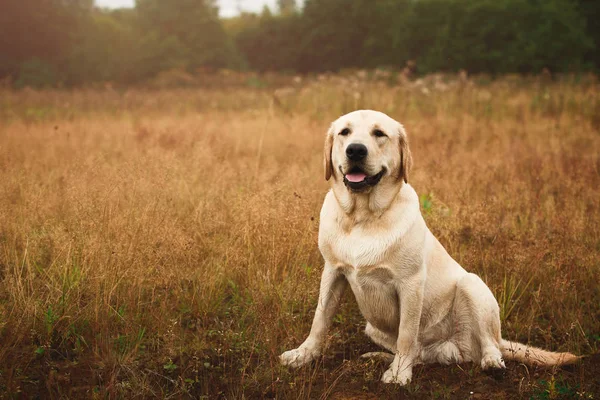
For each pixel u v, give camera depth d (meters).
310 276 3.94
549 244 4.60
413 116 12.62
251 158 7.45
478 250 4.48
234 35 70.12
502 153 8.32
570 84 16.78
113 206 4.07
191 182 5.61
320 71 58.44
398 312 3.44
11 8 36.03
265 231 4.21
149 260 3.70
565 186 6.20
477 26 36.72
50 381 2.88
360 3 54.75
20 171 5.38
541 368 3.37
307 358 3.42
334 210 3.43
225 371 3.25
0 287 3.59
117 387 2.94
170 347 3.30
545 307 4.12
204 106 15.66
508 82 18.66
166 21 51.66
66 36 38.38
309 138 9.21
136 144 8.19
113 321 3.48
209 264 4.05
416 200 3.47
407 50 43.44
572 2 40.28
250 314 3.78
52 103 16.09
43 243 3.97
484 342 3.41
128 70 38.97
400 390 3.12
